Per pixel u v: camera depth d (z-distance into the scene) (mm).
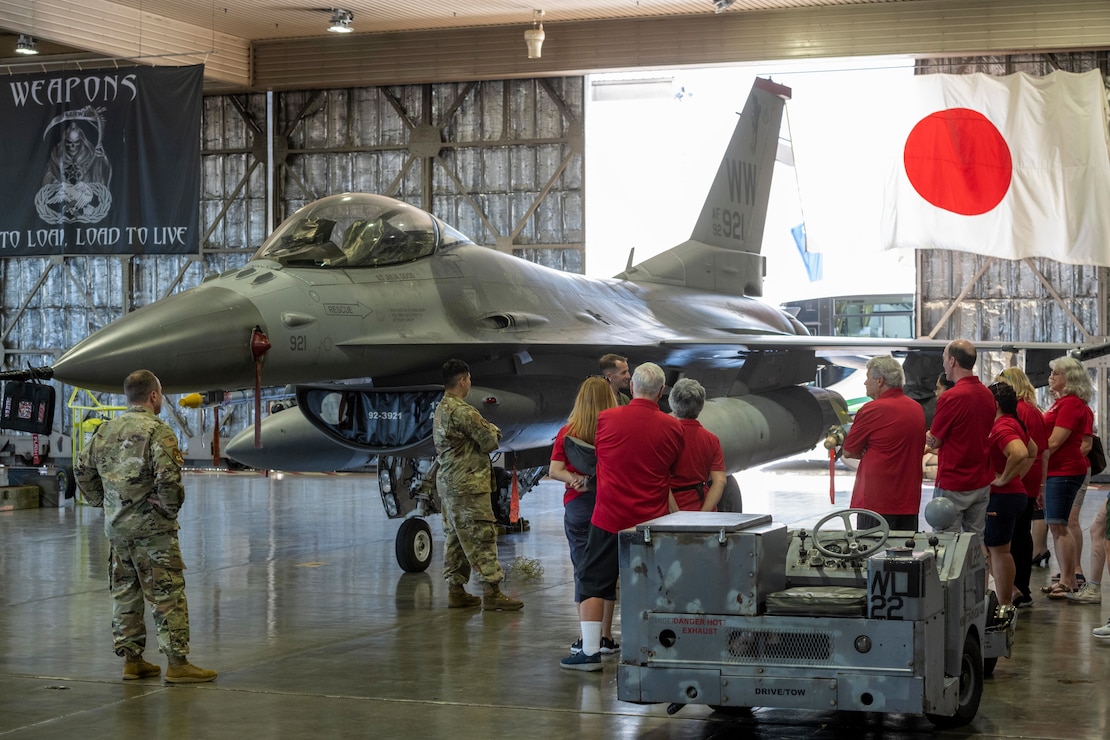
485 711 5430
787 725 5195
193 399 7871
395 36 20500
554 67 19891
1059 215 18688
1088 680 5918
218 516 14438
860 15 18969
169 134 18094
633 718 5309
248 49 21031
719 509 10766
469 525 7973
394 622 7680
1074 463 8023
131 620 6141
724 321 14633
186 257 21797
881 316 26203
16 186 18531
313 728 5148
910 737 4965
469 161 20828
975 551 5215
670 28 19516
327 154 21344
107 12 18781
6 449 22312
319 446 11547
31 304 22547
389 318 9867
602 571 6121
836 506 14812
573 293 12273
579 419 6578
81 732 5109
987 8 18625
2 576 9812
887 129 19344
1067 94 18609
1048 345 11664
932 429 6902
